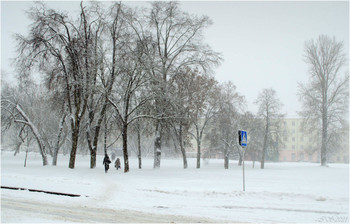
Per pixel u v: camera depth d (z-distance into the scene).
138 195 12.41
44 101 36.84
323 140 42.53
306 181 18.97
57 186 14.69
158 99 25.31
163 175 22.83
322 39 43.25
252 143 50.66
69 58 26.92
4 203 10.77
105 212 9.45
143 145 72.12
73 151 27.20
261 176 23.45
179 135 35.16
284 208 10.19
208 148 48.38
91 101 28.50
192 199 11.71
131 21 26.22
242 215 9.23
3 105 32.50
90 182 16.61
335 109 42.09
